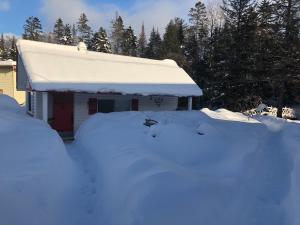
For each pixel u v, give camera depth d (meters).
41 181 7.02
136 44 62.00
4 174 6.94
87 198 7.51
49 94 15.84
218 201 6.35
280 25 28.30
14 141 9.02
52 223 6.15
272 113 29.81
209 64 33.94
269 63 29.09
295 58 27.84
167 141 10.59
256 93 31.53
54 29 68.12
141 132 11.75
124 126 12.61
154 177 6.65
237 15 31.58
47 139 9.69
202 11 49.22
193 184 6.65
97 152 10.11
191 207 6.02
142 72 19.66
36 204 6.36
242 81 29.67
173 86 19.05
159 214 5.76
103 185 7.78
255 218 6.22
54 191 7.06
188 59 40.22
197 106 33.47
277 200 6.96
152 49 53.28
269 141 12.30
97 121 13.76
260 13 30.23
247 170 8.58
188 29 50.12
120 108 18.14
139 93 16.95
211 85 31.70
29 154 8.23
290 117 29.69
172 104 20.03
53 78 15.30
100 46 54.00
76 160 10.28
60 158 8.72
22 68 19.55
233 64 29.97
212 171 8.75
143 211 5.78
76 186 7.99
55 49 19.09
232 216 6.12
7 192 6.27
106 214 6.57
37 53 17.50
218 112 19.36
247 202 6.67
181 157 9.73
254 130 14.33
